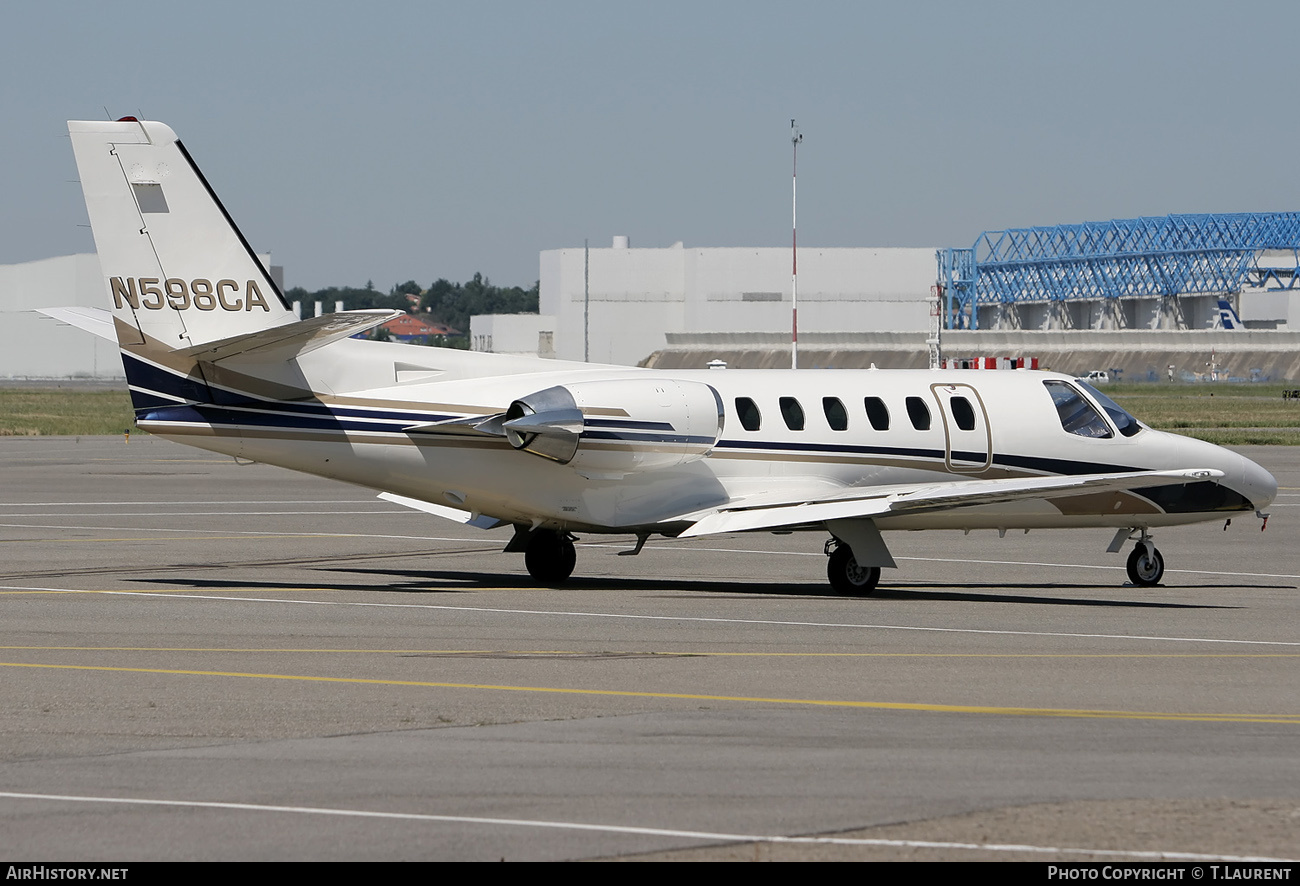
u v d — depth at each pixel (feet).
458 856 93.09
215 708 137.90
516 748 121.80
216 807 103.71
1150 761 118.21
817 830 98.68
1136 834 98.17
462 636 182.70
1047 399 257.75
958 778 112.47
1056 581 255.70
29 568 257.96
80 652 169.37
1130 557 254.06
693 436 239.09
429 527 339.16
